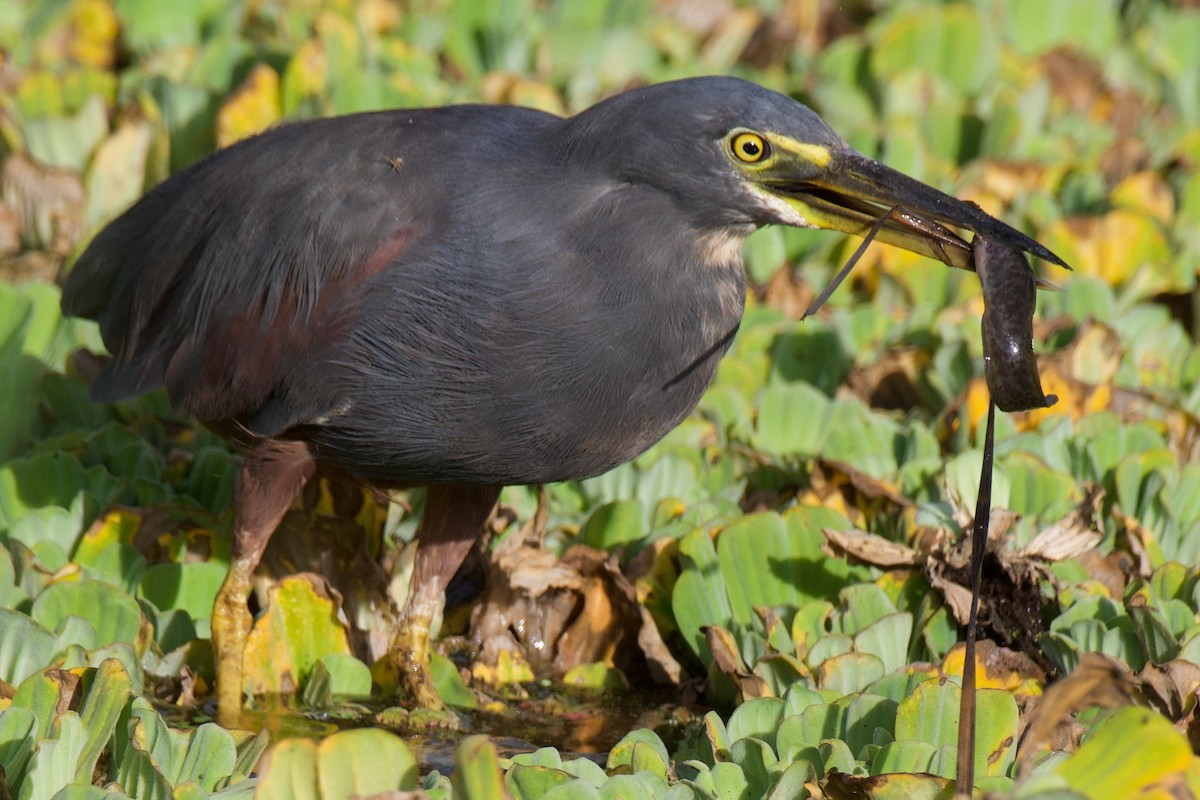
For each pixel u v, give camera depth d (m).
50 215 14.70
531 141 9.64
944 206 9.11
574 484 12.19
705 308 9.62
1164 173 17.16
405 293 9.33
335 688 10.09
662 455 12.04
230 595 10.02
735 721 8.71
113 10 18.33
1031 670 9.55
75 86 16.44
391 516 11.64
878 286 15.04
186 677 9.97
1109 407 12.86
